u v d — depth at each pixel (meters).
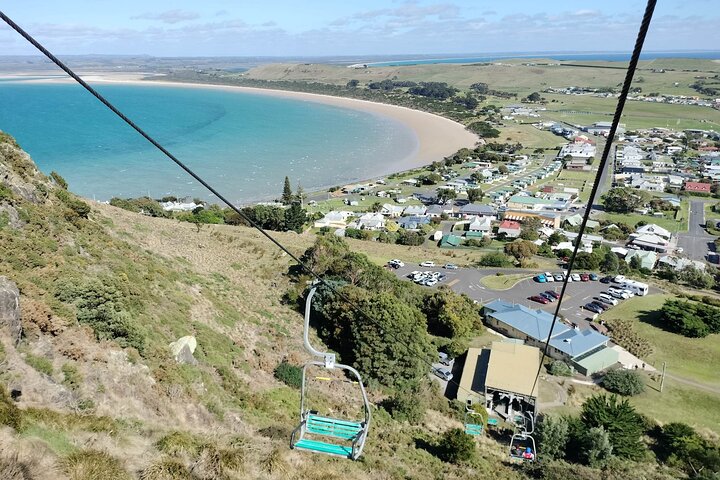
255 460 15.69
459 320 47.75
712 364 45.22
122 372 20.08
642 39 4.71
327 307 40.94
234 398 24.70
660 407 38.81
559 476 27.47
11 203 29.14
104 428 14.41
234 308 38.03
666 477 29.28
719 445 33.84
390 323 38.03
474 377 40.34
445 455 27.33
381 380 36.47
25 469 10.55
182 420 19.53
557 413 36.78
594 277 66.06
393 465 22.50
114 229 41.88
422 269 69.38
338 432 13.62
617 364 44.28
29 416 13.00
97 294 22.86
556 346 45.16
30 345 18.38
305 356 35.78
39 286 22.73
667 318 51.56
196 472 13.55
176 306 31.72
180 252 47.22
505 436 34.00
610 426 32.56
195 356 26.64
